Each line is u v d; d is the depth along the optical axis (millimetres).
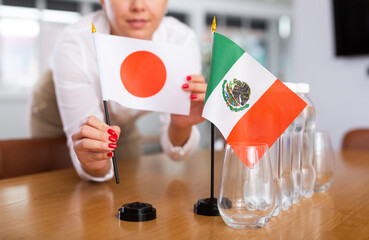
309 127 798
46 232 575
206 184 939
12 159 1174
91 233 569
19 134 4664
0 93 4598
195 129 1222
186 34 1320
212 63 677
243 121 672
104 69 768
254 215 581
